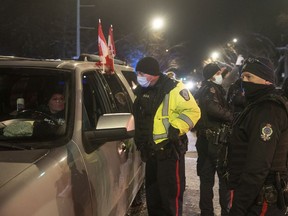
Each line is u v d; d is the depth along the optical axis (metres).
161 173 4.13
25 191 2.24
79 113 3.14
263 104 2.66
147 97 4.12
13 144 2.84
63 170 2.61
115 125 3.00
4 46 25.59
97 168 3.10
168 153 4.08
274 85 2.79
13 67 3.59
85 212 2.81
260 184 2.60
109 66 4.39
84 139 3.04
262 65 2.75
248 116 2.73
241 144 2.79
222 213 4.89
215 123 4.73
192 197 6.07
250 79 2.77
